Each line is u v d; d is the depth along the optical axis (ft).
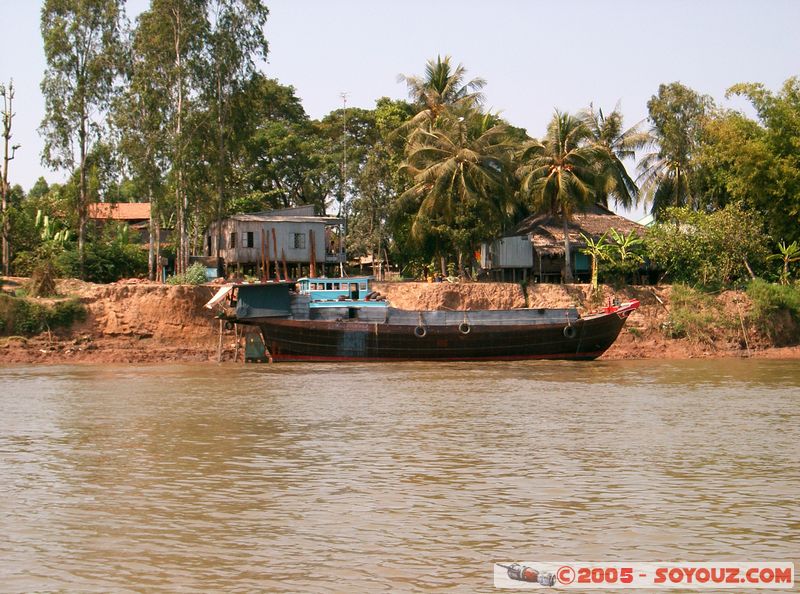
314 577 43.65
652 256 209.97
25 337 172.04
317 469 67.67
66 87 197.26
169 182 205.26
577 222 230.27
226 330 178.40
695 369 153.58
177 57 202.90
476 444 77.87
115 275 210.18
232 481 63.77
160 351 170.40
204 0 206.69
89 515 54.65
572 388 121.39
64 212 239.91
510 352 169.17
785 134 218.79
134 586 42.45
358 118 291.99
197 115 202.90
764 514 54.75
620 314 172.45
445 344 166.30
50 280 181.37
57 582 42.96
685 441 79.20
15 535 50.52
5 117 213.87
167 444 78.28
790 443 78.28
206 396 112.16
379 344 164.76
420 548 48.16
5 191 214.28
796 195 211.82
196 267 196.54
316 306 166.71
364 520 53.42
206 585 42.57
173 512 55.31
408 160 212.84
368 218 252.83
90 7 198.39
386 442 79.00
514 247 219.20
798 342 198.59
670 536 50.29
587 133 209.67
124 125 196.24
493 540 49.52
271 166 276.00
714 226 209.46
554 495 59.41
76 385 125.08
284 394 114.32
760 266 215.51
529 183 207.51
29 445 77.92
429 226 203.62
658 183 246.27
